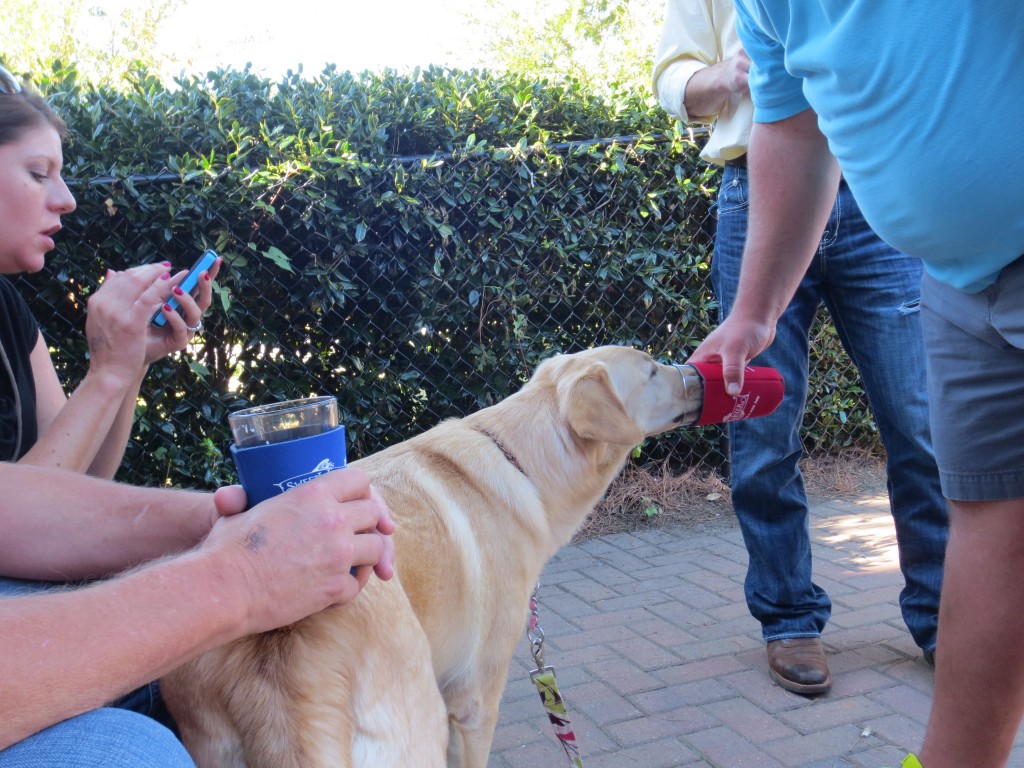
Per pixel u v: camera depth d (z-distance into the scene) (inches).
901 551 116.5
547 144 183.2
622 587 154.3
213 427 167.8
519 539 89.6
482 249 182.2
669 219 201.3
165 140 154.5
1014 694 62.9
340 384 176.4
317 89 174.7
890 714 105.0
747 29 82.2
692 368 101.3
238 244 160.1
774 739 100.7
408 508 83.5
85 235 149.5
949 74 51.1
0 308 77.0
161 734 36.1
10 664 30.5
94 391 70.9
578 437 97.4
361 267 173.3
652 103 202.7
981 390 60.7
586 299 198.8
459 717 84.9
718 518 193.5
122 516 52.8
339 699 50.0
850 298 115.0
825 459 231.3
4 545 51.1
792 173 86.4
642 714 108.0
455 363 185.5
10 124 68.1
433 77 186.1
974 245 56.1
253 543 40.4
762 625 120.4
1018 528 60.6
